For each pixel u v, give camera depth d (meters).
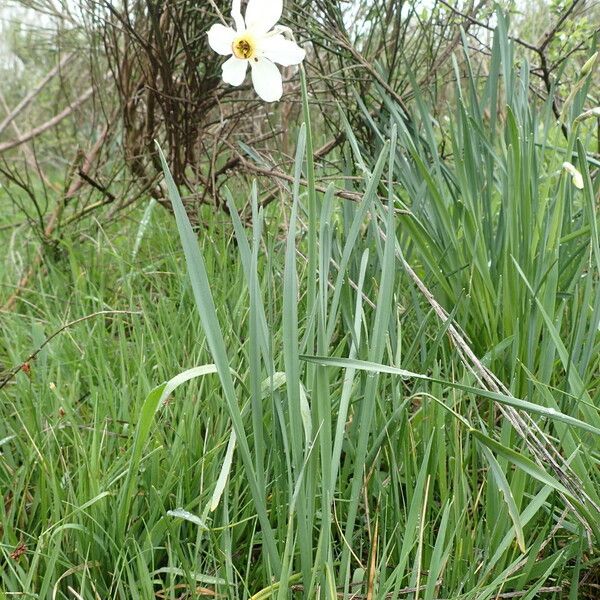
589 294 0.57
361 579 0.50
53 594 0.45
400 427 0.56
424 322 0.58
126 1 0.94
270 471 0.54
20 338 0.84
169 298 0.84
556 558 0.50
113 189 1.43
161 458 0.57
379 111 0.84
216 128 1.09
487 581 0.51
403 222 0.69
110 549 0.51
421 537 0.47
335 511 0.51
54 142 1.74
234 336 0.68
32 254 1.21
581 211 0.73
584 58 1.13
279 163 0.93
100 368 0.69
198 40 0.91
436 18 0.92
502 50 0.72
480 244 0.67
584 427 0.45
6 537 0.51
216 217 0.98
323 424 0.44
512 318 0.64
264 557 0.49
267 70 0.52
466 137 0.69
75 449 0.57
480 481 0.58
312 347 0.48
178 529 0.52
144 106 1.17
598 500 0.51
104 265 1.07
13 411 0.69
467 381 0.57
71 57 1.43
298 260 0.78
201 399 0.66
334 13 0.84
